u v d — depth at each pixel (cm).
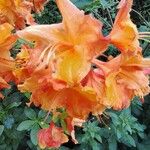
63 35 24
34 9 38
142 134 69
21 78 26
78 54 24
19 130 59
